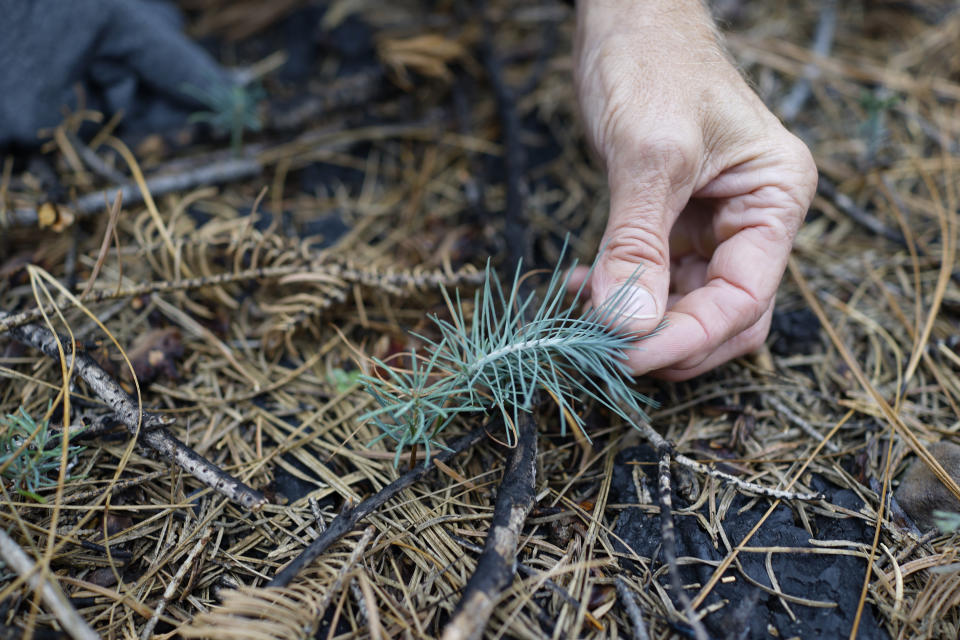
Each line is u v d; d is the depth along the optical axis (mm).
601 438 325
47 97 389
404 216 410
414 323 359
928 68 465
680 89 306
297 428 327
